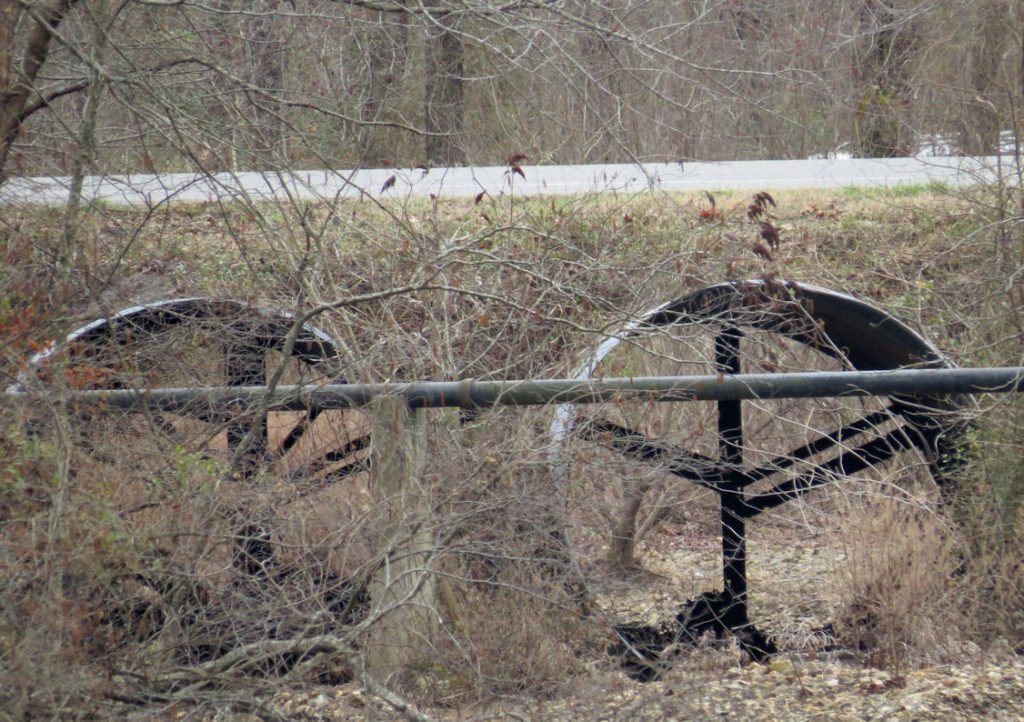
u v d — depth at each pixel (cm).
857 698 498
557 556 455
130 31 519
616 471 486
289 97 593
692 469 587
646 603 558
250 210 495
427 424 486
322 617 425
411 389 476
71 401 405
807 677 525
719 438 661
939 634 562
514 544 446
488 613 443
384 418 468
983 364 829
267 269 584
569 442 480
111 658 360
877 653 555
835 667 543
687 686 466
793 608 654
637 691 457
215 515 408
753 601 664
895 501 616
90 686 343
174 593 388
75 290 435
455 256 612
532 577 447
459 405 479
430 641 444
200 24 558
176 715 369
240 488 429
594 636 467
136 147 543
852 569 587
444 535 443
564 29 576
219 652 417
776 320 802
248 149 492
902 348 820
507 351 584
